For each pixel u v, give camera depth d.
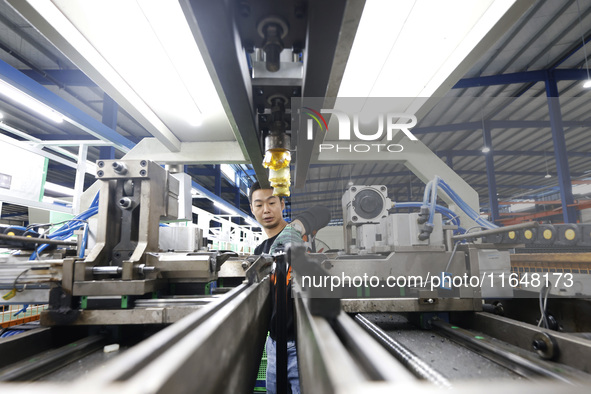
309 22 0.57
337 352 0.37
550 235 1.26
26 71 3.79
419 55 1.14
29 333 0.77
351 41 0.73
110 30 1.03
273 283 1.43
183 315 0.83
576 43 3.88
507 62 4.25
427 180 1.47
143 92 1.41
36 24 0.92
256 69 0.86
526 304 1.20
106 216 0.99
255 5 0.60
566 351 0.66
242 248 5.45
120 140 2.48
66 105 1.98
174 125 1.77
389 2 0.92
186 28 1.02
